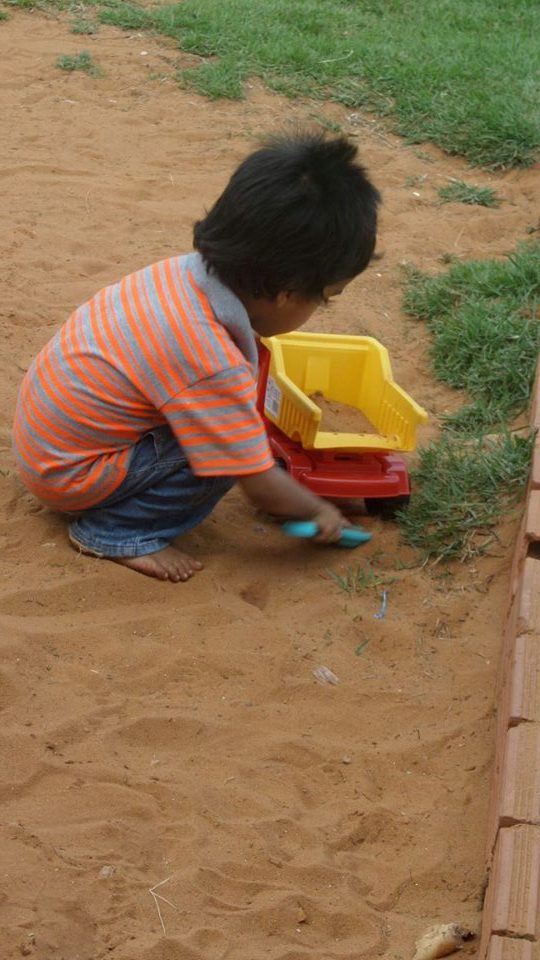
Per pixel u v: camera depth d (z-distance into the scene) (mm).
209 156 3826
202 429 2422
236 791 2230
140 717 2307
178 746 2289
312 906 2111
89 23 4715
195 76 4293
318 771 2275
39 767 2225
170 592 2514
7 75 4234
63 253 3354
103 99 4125
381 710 2367
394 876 2164
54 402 2465
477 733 2350
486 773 2297
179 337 2400
